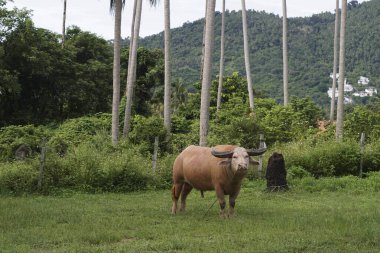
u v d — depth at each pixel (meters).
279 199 15.78
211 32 21.20
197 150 12.81
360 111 26.95
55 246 9.05
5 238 9.43
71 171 17.69
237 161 11.50
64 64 46.00
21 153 25.28
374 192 17.33
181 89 51.66
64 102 48.66
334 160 20.94
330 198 16.02
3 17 42.09
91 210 13.27
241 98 40.00
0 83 39.66
